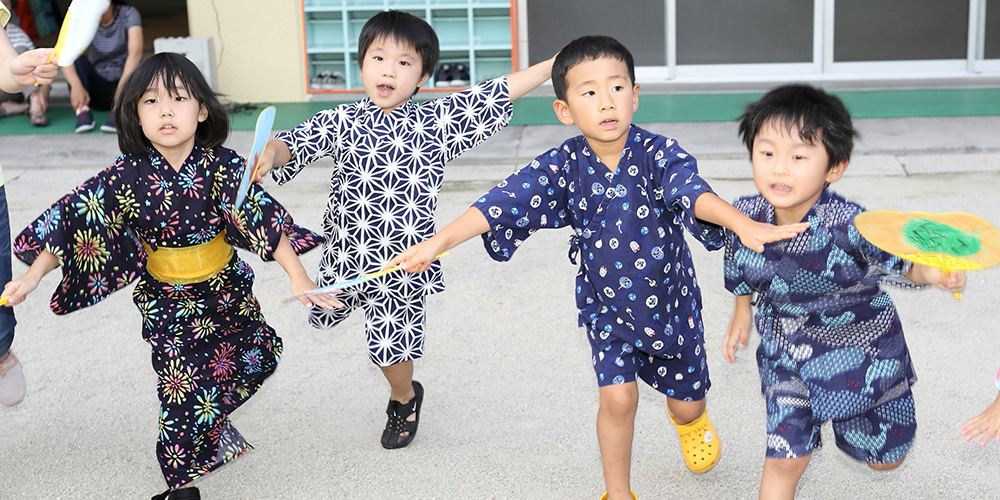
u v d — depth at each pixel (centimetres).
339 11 910
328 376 400
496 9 904
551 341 423
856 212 240
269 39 905
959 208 566
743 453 327
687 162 264
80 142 805
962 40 893
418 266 259
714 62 916
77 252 281
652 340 278
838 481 309
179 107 276
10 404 334
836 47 903
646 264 272
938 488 302
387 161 315
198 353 298
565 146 279
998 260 214
